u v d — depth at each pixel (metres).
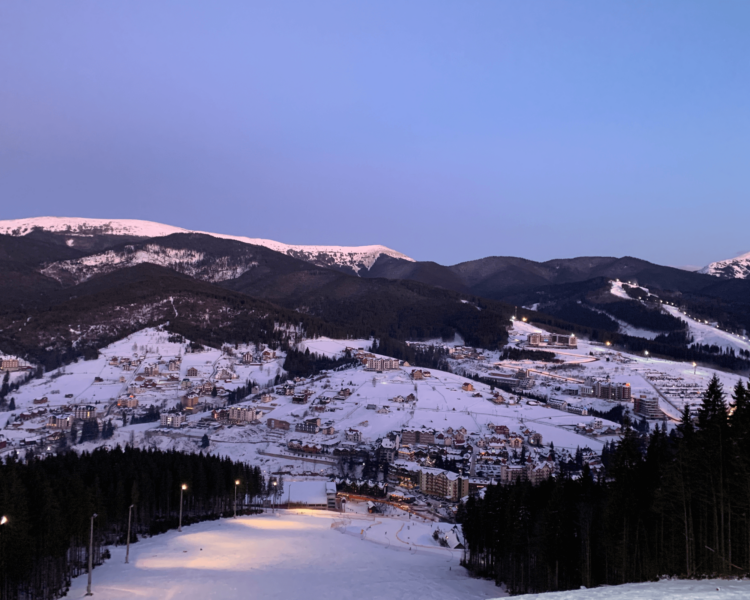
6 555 82.44
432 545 163.00
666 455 92.50
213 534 134.25
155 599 75.25
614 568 88.94
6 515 83.12
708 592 46.44
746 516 67.06
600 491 115.19
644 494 89.00
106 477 140.62
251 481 194.50
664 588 49.53
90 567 78.88
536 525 109.69
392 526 185.75
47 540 89.12
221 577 87.88
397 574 102.81
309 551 122.31
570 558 99.56
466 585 104.12
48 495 93.38
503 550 116.06
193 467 172.88
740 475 67.56
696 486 73.81
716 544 69.06
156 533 139.88
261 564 103.81
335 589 83.88
